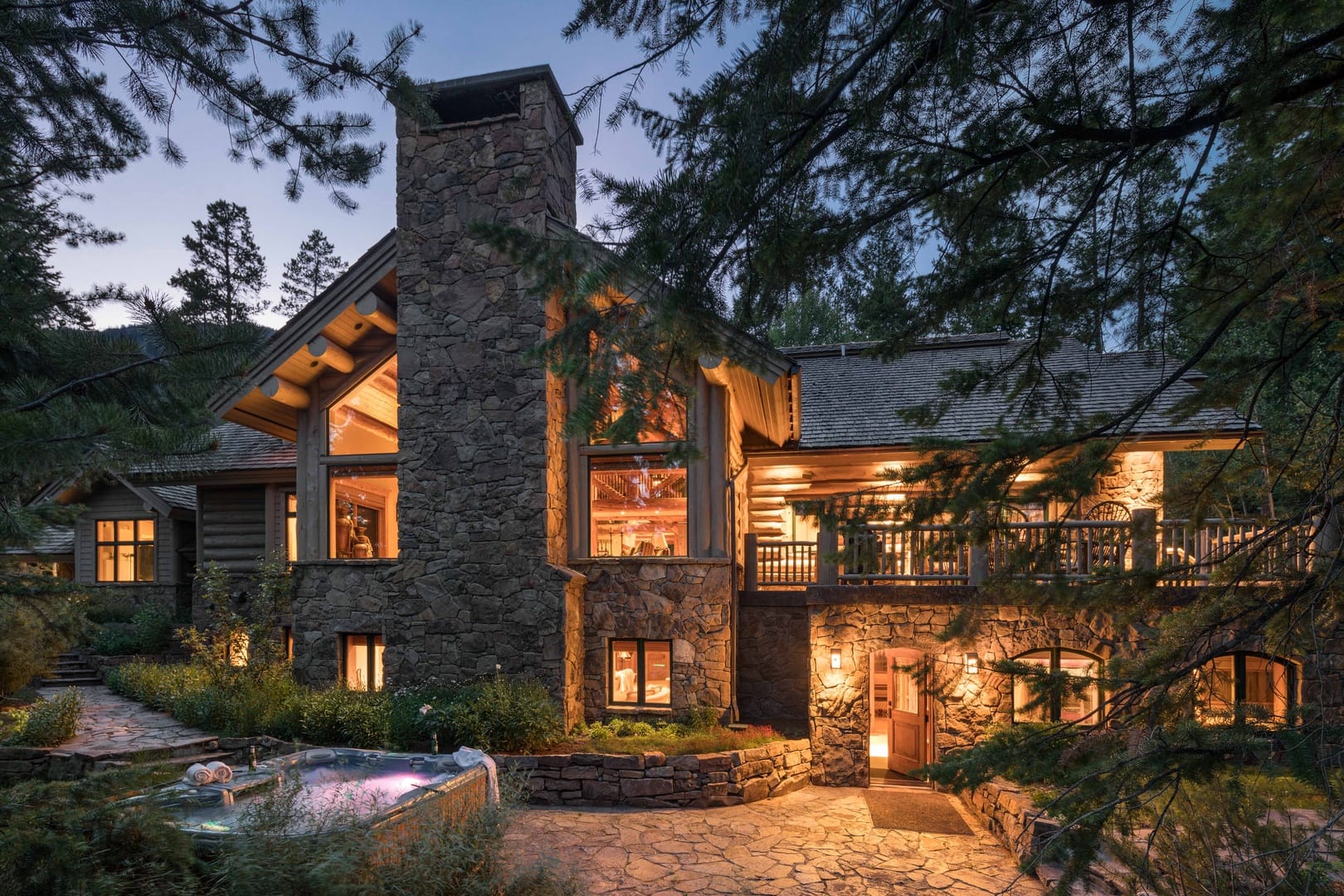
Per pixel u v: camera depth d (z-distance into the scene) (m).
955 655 10.80
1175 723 3.33
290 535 15.27
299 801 6.47
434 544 11.38
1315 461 3.84
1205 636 3.55
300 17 3.46
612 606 11.71
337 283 11.82
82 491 17.05
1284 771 2.82
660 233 2.58
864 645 11.11
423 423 11.55
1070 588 3.79
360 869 5.14
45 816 2.97
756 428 13.66
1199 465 4.27
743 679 12.64
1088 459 3.53
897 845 8.56
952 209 3.76
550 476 11.28
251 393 12.09
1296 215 3.16
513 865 6.69
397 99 3.75
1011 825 8.20
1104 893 6.47
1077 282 3.87
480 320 11.45
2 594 4.79
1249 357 3.71
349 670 12.23
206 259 29.19
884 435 13.74
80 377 4.00
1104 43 3.18
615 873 7.62
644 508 11.97
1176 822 3.95
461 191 11.53
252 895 4.55
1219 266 3.74
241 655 13.16
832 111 2.91
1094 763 3.14
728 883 7.46
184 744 10.12
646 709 11.51
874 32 2.78
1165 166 3.65
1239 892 3.52
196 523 17.11
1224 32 3.02
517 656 10.96
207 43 3.59
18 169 4.35
